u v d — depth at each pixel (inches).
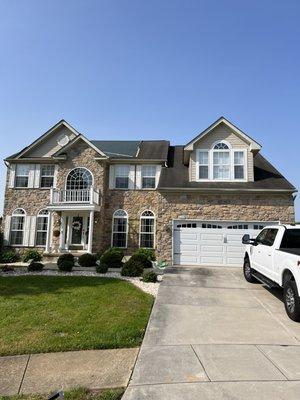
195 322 268.2
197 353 202.7
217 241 650.8
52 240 810.8
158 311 299.7
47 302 323.9
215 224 657.6
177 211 668.7
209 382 164.1
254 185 675.4
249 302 338.6
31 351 204.4
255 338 231.9
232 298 355.6
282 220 647.8
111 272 532.4
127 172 842.2
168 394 152.6
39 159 868.6
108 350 209.5
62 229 804.6
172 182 703.1
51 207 785.6
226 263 640.4
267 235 389.4
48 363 189.3
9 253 767.7
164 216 669.3
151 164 836.6
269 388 157.9
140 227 808.9
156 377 169.8
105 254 591.2
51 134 895.7
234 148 714.8
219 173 707.4
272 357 197.2
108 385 163.6
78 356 199.3
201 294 373.1
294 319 273.9
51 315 279.3
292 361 191.2
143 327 251.9
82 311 292.0
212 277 491.8
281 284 308.3
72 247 810.2
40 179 872.3
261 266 384.8
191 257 650.8
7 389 159.8
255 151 716.7
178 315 287.9
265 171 746.8
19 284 418.0
